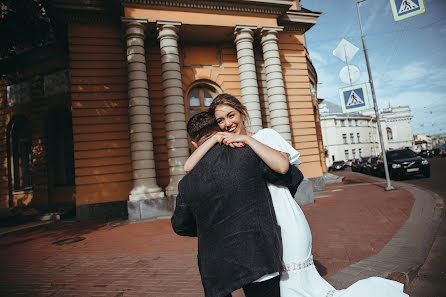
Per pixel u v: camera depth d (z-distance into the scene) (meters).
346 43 10.67
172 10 10.00
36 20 9.32
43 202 12.87
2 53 9.77
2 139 14.04
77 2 9.88
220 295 1.12
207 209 1.19
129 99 9.57
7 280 4.22
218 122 1.48
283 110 10.83
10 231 9.25
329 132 43.88
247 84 10.56
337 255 4.01
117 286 3.61
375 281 1.28
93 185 9.79
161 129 10.59
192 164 1.28
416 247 3.99
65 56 12.91
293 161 1.40
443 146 45.28
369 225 5.68
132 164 9.41
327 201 9.72
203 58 11.60
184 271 3.96
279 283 1.24
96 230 7.95
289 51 12.89
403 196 8.95
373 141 50.28
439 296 2.75
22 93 13.77
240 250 1.13
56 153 13.56
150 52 10.86
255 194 1.20
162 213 9.15
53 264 4.94
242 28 10.65
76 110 9.89
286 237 1.29
